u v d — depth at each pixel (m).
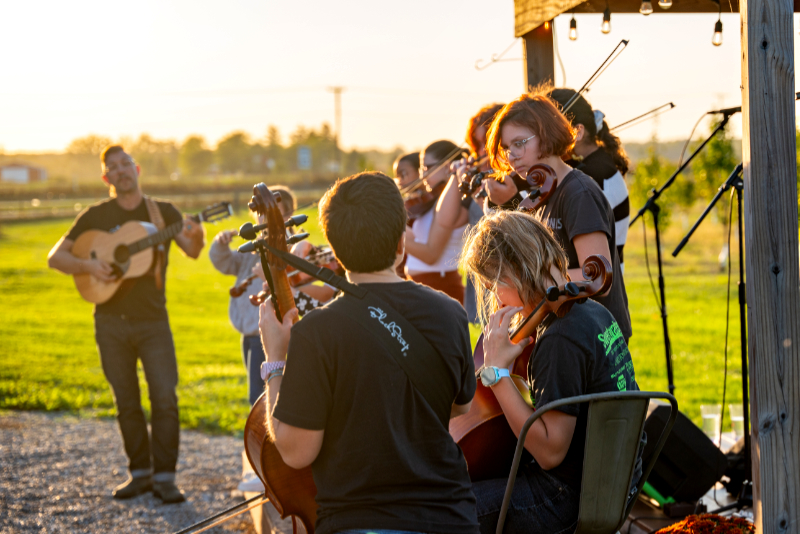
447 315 1.76
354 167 88.38
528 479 2.17
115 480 4.71
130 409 4.44
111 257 4.41
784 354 2.06
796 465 2.07
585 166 2.98
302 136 154.38
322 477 1.71
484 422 2.28
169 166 148.25
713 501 3.23
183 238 4.62
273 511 3.33
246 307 4.00
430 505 1.66
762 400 2.07
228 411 6.66
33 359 9.22
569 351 1.99
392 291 1.74
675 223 26.38
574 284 1.98
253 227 1.87
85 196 52.47
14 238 28.27
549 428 1.98
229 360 9.69
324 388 1.65
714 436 3.78
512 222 2.15
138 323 4.39
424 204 4.19
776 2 2.04
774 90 2.05
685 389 6.77
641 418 2.02
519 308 2.12
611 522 2.05
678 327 10.29
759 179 2.05
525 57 3.72
